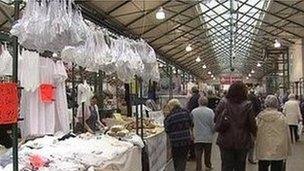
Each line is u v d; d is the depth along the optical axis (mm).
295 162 10055
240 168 6195
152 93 13750
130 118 9570
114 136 6488
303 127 15883
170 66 23656
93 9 10008
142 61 6594
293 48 23328
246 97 6227
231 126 6086
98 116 9430
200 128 8805
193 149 10180
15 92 3016
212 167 9406
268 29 18734
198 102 9469
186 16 14797
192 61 30188
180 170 7566
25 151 4336
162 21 13922
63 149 4695
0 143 4793
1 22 8422
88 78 11172
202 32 18766
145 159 6758
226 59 36188
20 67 4652
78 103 8539
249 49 27859
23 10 3719
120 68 5785
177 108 7598
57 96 5156
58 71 5031
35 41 3500
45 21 3516
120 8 10930
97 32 5156
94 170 4348
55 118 5164
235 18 16562
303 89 20391
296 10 13930
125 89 10594
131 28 13469
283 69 25812
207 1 13078
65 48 4160
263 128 6363
